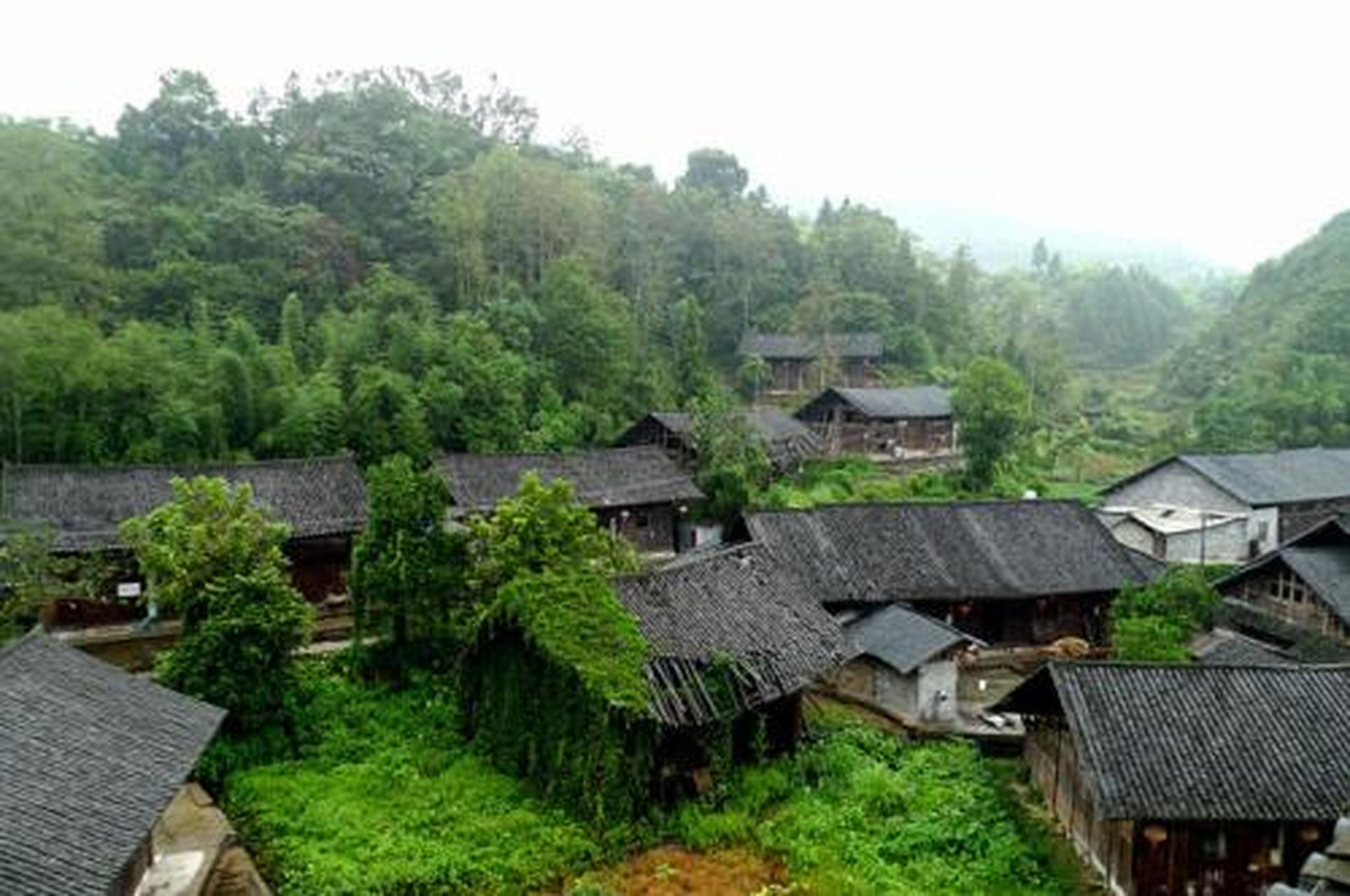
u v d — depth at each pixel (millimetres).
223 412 45469
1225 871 20797
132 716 20750
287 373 49750
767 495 55531
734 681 25594
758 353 85500
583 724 23938
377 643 32250
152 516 29984
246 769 26281
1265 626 34844
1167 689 22594
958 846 23484
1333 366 86438
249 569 28125
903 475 66375
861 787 25844
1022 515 41812
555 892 21281
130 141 78438
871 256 103375
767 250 98312
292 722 27703
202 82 82125
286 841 22422
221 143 79062
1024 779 28047
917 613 35031
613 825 23344
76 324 44281
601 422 60875
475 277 69438
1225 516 52562
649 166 119250
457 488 44719
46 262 49969
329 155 78625
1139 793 20219
